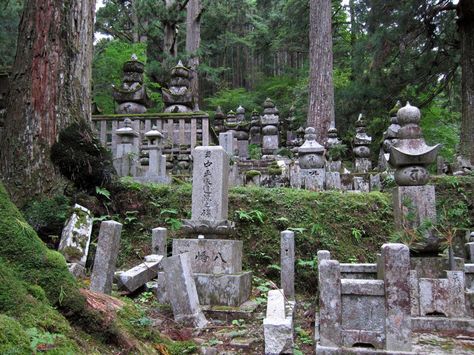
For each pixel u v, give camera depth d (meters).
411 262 4.59
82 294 3.02
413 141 4.93
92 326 2.86
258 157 16.45
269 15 28.44
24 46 6.73
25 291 2.66
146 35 24.05
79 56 7.04
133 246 6.54
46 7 6.75
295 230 6.54
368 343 3.34
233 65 35.09
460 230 6.51
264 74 34.06
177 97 14.96
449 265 4.52
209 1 20.80
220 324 4.29
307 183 8.90
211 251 4.95
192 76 20.48
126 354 2.82
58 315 2.66
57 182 6.40
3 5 14.86
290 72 28.97
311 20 15.45
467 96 12.91
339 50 25.14
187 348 3.40
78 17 7.05
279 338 3.32
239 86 34.94
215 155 5.32
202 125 12.05
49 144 6.47
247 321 4.36
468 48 13.10
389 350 3.25
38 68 6.61
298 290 6.18
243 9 25.86
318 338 3.68
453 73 15.59
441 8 13.87
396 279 3.35
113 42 20.05
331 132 14.56
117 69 17.31
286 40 26.11
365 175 9.45
